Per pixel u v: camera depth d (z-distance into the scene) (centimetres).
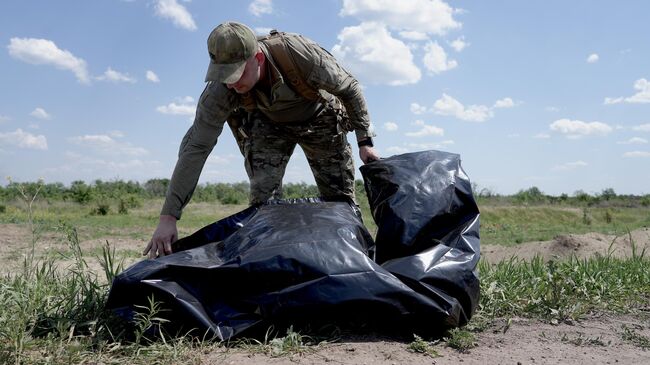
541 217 2786
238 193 4381
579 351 245
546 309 315
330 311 233
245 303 238
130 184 4675
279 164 360
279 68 306
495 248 931
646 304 350
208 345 231
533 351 243
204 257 249
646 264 461
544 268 395
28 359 210
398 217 270
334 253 239
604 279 387
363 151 329
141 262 243
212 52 276
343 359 221
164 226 281
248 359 219
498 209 2869
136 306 230
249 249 244
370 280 234
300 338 235
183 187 284
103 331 246
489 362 226
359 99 322
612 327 292
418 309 237
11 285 288
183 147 300
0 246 838
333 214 271
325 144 363
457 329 252
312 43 311
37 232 311
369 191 299
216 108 287
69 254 405
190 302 234
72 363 212
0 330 229
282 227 254
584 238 832
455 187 285
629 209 3603
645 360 234
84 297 304
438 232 273
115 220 1930
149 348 225
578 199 4734
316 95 324
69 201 3145
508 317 304
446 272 249
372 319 238
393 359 223
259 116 353
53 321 249
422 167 290
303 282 234
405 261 251
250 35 280
